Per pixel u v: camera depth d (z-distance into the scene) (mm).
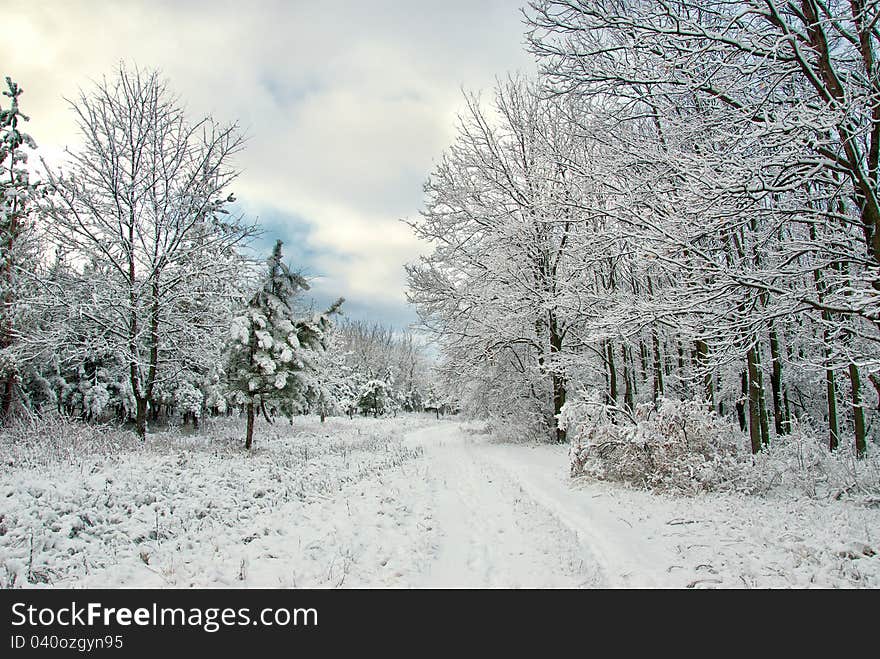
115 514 7652
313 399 18344
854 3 6637
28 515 6926
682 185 7367
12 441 11891
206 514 8430
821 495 8242
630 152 8484
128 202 15953
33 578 5461
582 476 10391
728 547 5863
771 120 6949
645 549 5953
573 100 9156
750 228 9797
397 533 7316
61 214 14875
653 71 7707
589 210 8523
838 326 7387
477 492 10391
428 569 5879
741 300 7746
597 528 6820
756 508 7512
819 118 6195
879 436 17188
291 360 16906
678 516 7320
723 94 6980
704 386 14805
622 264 13734
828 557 5293
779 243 8094
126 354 15195
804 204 7473
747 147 6793
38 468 9398
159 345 16062
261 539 7086
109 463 10547
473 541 6918
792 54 6645
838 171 7027
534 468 12719
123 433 15281
